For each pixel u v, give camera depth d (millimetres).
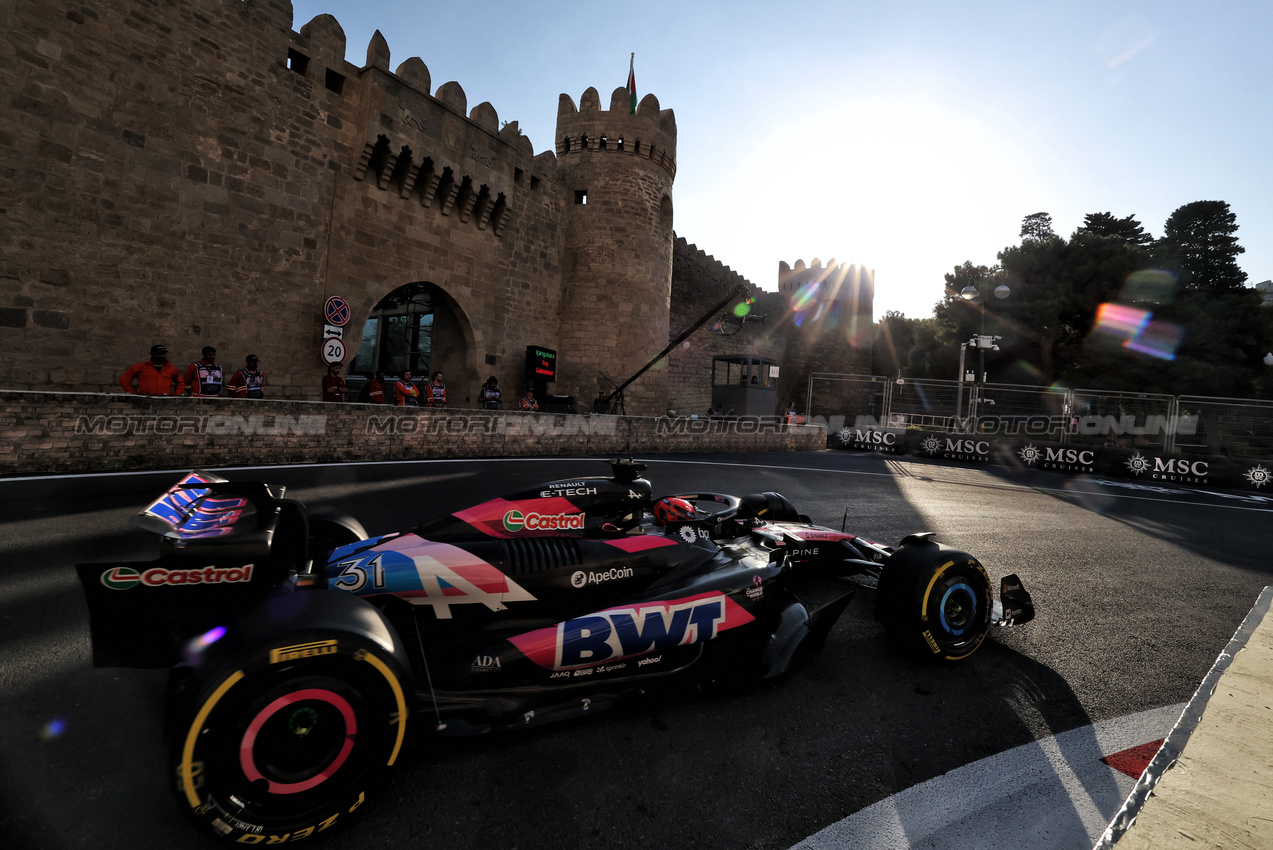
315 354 14578
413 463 9875
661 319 23266
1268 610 3965
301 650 1734
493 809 1992
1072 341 37562
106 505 5609
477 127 18125
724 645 2945
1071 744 2572
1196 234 51281
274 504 2379
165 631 2033
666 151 23344
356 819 1913
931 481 12250
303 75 14219
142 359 11766
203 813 1655
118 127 11336
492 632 2529
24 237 10336
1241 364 35250
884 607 3316
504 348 20016
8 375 10250
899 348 56062
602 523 3074
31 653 2818
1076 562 5973
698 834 1914
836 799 2129
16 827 1752
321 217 14656
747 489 9195
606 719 2611
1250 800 1834
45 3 10422
